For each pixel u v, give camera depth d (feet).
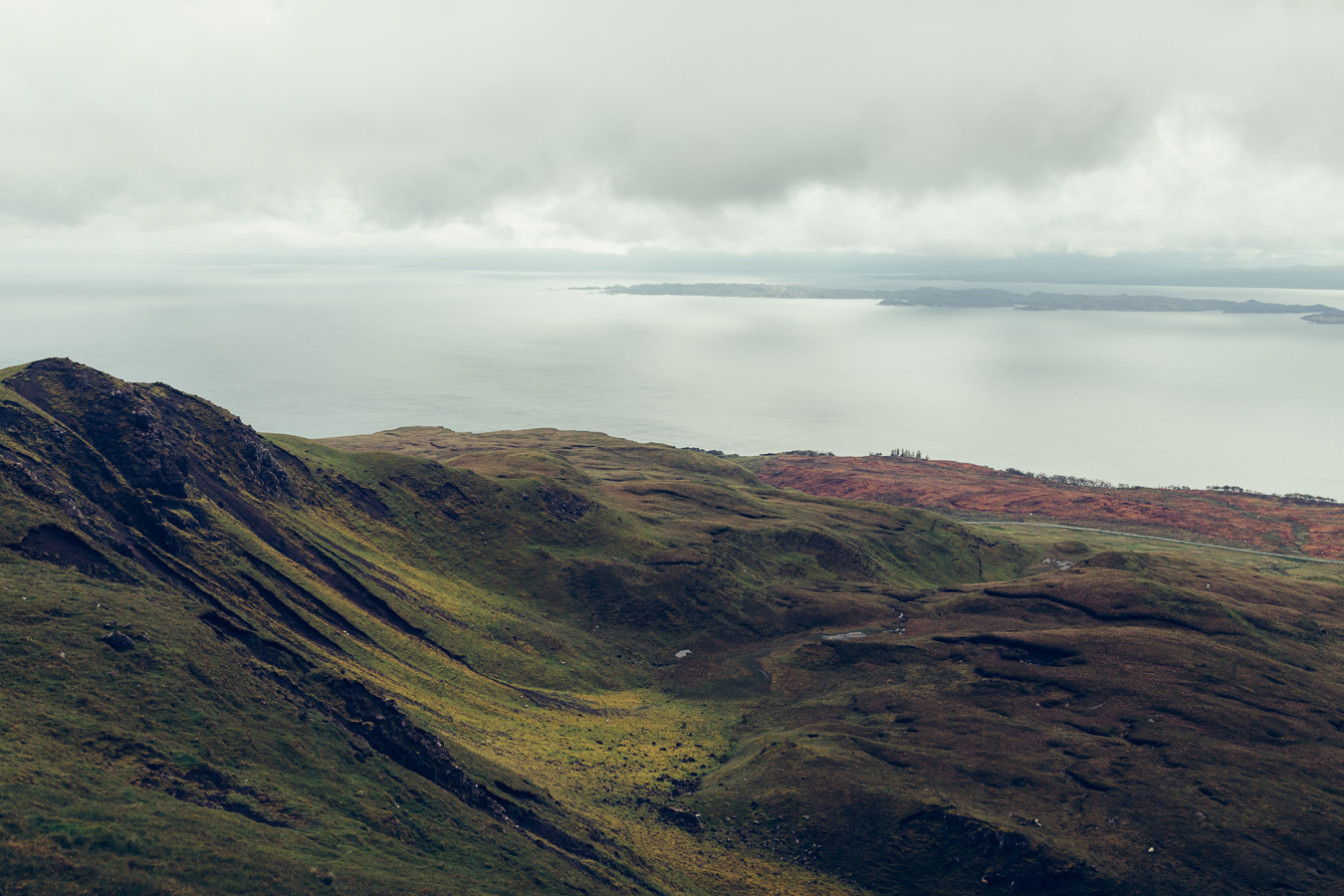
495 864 186.50
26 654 174.40
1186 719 388.98
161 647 196.03
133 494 320.09
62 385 371.15
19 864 115.44
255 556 338.34
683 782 333.21
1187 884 271.28
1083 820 304.91
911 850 285.02
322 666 240.32
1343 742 374.84
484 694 356.18
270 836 152.35
